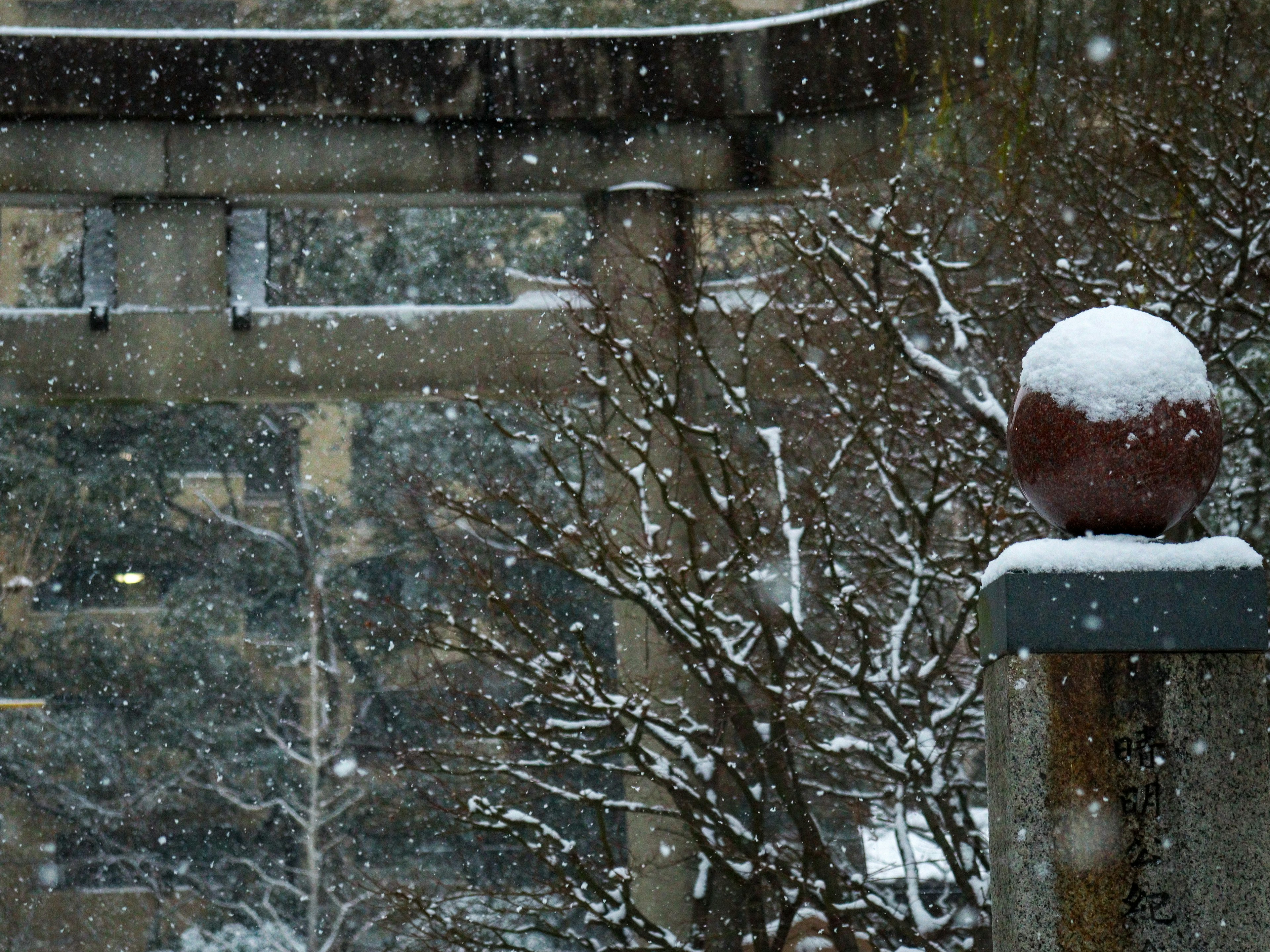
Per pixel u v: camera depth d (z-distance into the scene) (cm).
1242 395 1856
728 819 1736
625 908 1677
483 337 2259
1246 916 760
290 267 4019
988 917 1548
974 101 1883
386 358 2267
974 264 1678
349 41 2356
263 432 4009
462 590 2575
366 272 4009
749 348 2097
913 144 1919
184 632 3741
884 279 1878
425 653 3397
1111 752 773
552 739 2000
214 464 4159
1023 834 775
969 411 1616
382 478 3566
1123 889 766
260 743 3588
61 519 3888
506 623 2683
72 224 4134
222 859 3572
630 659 2088
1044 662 779
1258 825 765
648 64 2320
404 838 3438
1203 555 779
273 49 2348
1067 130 1798
